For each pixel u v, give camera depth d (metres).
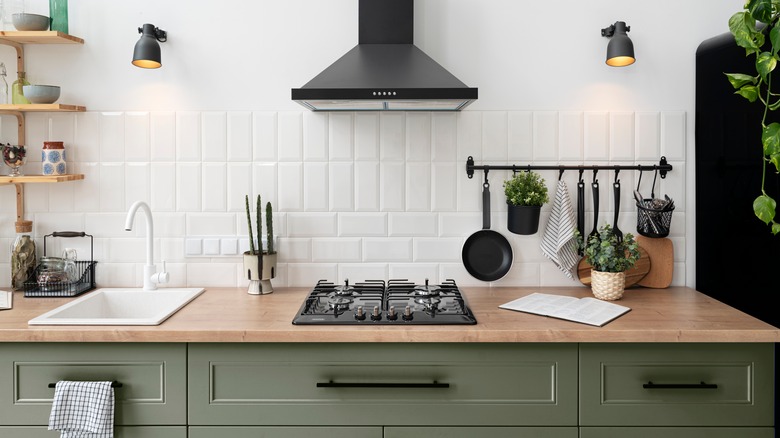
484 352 2.08
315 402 2.09
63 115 2.71
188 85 2.71
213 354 2.08
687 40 2.70
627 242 2.51
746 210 2.34
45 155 2.60
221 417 2.09
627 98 2.72
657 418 2.08
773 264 2.16
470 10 2.70
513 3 2.70
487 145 2.72
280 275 2.76
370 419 2.09
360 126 2.72
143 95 2.71
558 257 2.64
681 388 2.06
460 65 2.71
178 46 2.70
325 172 2.73
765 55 2.00
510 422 2.09
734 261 2.42
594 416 2.08
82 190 2.73
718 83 2.53
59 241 2.74
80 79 2.70
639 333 2.04
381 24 2.60
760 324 2.11
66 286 2.59
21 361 2.08
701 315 2.24
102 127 2.71
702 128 2.66
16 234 2.73
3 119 2.69
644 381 2.09
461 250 2.75
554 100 2.71
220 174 2.73
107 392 2.04
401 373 2.09
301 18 2.70
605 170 2.73
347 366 2.09
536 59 2.71
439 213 2.74
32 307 2.36
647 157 2.72
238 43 2.71
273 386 2.09
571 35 2.70
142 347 2.08
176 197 2.73
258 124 2.72
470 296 2.56
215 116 2.72
